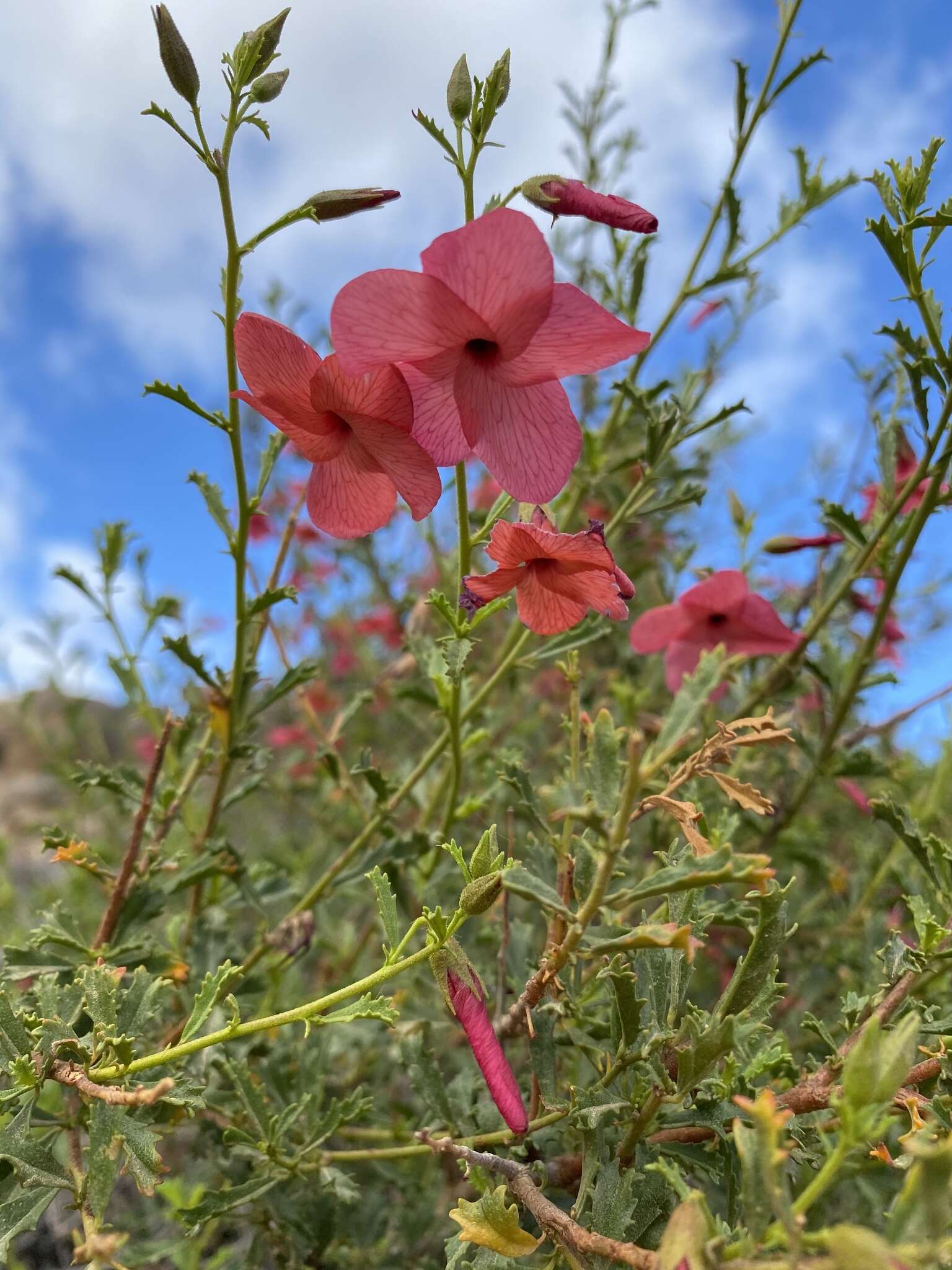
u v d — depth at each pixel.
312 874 0.26
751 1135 0.07
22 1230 0.09
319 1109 0.15
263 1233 0.14
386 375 0.11
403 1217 0.15
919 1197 0.06
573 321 0.10
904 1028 0.07
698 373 0.18
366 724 0.31
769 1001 0.10
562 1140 0.11
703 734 0.17
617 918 0.11
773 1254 0.07
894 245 0.13
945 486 0.16
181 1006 0.15
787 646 0.17
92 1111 0.10
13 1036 0.10
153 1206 0.17
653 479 0.17
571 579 0.11
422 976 0.16
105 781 0.15
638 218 0.12
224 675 0.15
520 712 0.27
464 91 0.12
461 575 0.13
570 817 0.09
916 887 0.14
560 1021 0.12
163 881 0.15
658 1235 0.09
